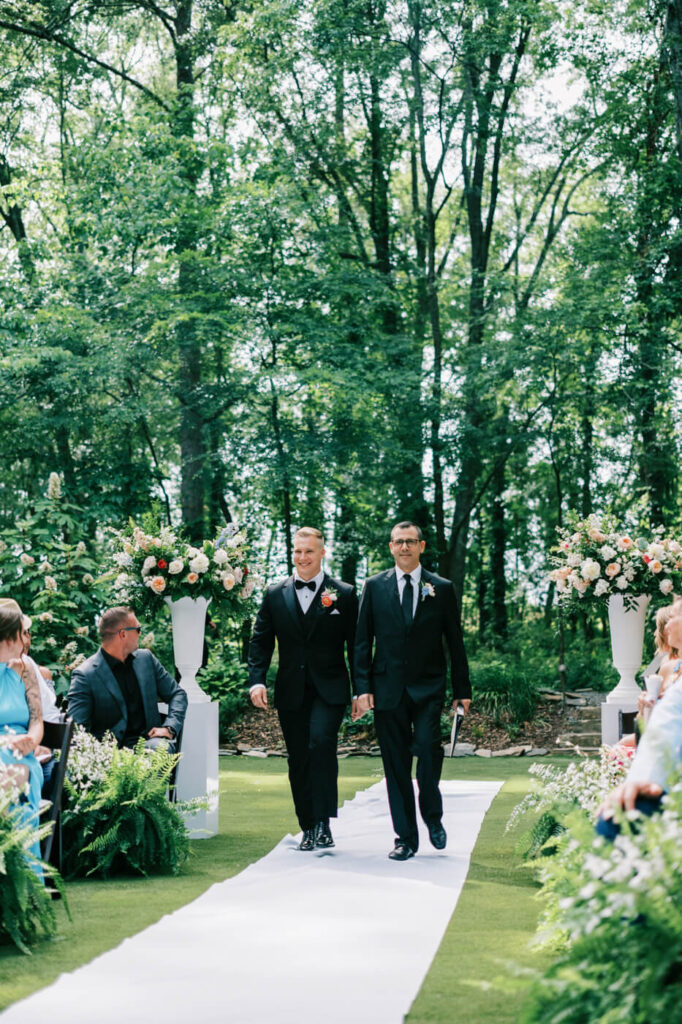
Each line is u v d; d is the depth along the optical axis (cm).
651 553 783
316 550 642
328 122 1741
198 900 486
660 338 1617
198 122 1805
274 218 1588
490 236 1938
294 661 637
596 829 301
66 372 1573
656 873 256
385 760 607
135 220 1595
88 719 632
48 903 412
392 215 1936
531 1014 257
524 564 2455
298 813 655
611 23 1752
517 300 1648
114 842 556
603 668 1584
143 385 1769
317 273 1673
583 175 2030
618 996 248
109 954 387
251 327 1595
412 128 1884
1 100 1877
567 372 1591
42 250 1727
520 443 1691
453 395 1703
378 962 374
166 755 585
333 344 1596
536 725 1391
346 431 1622
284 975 358
